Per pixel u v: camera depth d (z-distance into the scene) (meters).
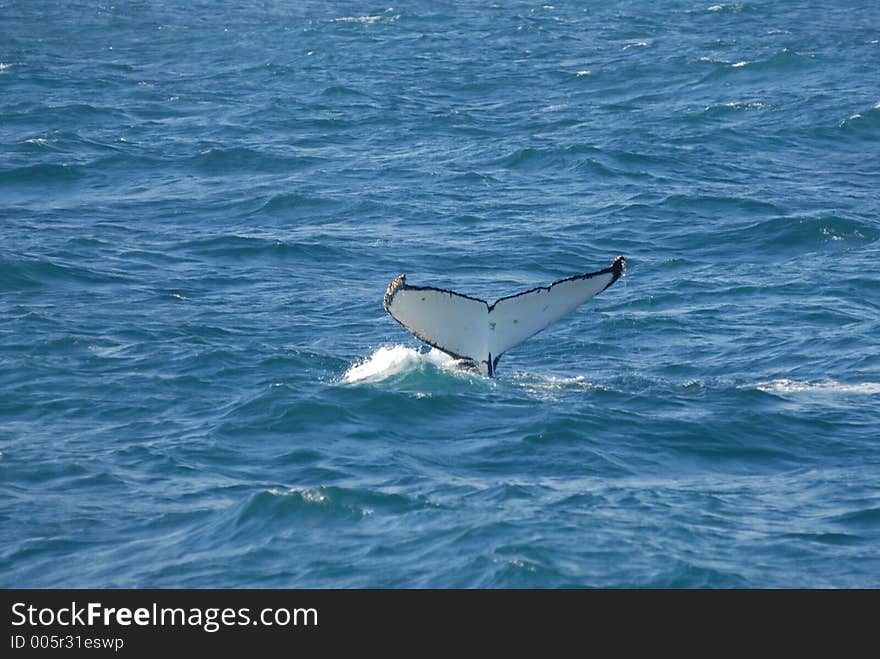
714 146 90.56
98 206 73.56
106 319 50.56
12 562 28.84
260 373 43.16
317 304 54.47
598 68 123.06
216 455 35.25
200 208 73.31
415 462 34.75
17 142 88.81
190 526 30.55
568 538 29.42
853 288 57.78
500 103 108.44
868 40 136.38
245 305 54.00
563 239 67.12
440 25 151.00
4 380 42.12
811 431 38.28
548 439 36.44
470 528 29.80
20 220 69.44
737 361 46.91
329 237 66.75
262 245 64.50
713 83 115.00
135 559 28.88
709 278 59.78
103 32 146.75
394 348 44.69
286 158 86.31
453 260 63.16
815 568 28.52
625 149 88.00
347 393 39.41
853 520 31.22
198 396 40.72
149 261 61.19
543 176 82.19
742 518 31.28
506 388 40.66
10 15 157.00
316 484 33.09
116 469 34.22
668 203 74.56
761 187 78.88
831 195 76.81
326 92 111.00
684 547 29.28
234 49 136.75
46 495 32.50
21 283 55.78
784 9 161.00
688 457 35.97
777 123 97.56
